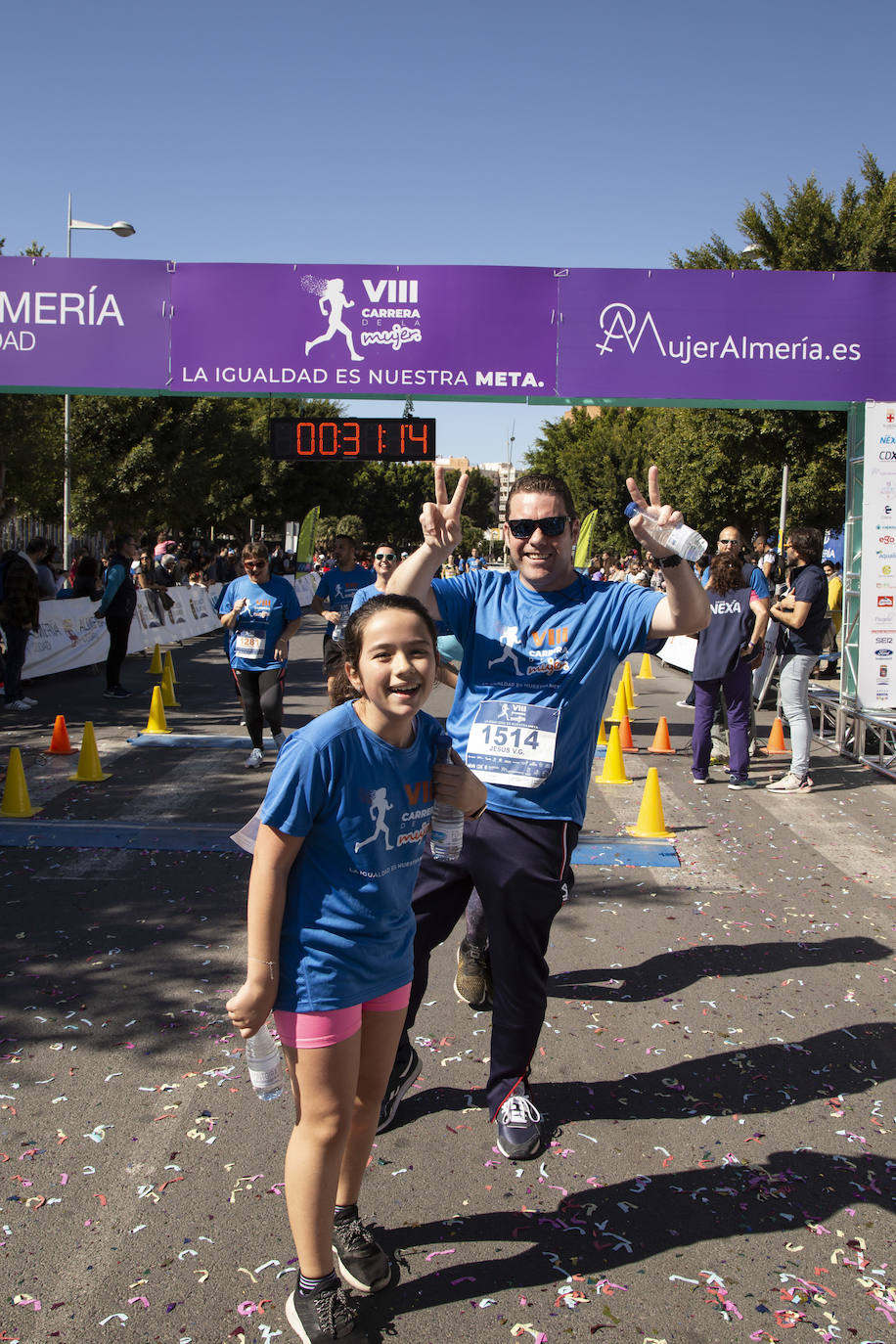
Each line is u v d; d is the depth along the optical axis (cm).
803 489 2203
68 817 722
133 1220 291
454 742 346
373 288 965
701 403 984
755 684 1273
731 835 715
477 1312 260
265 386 977
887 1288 271
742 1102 362
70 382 982
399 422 1045
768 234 2248
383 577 747
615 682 1612
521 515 324
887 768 931
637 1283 271
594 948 508
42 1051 389
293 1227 245
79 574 1634
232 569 2788
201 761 923
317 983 238
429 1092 367
